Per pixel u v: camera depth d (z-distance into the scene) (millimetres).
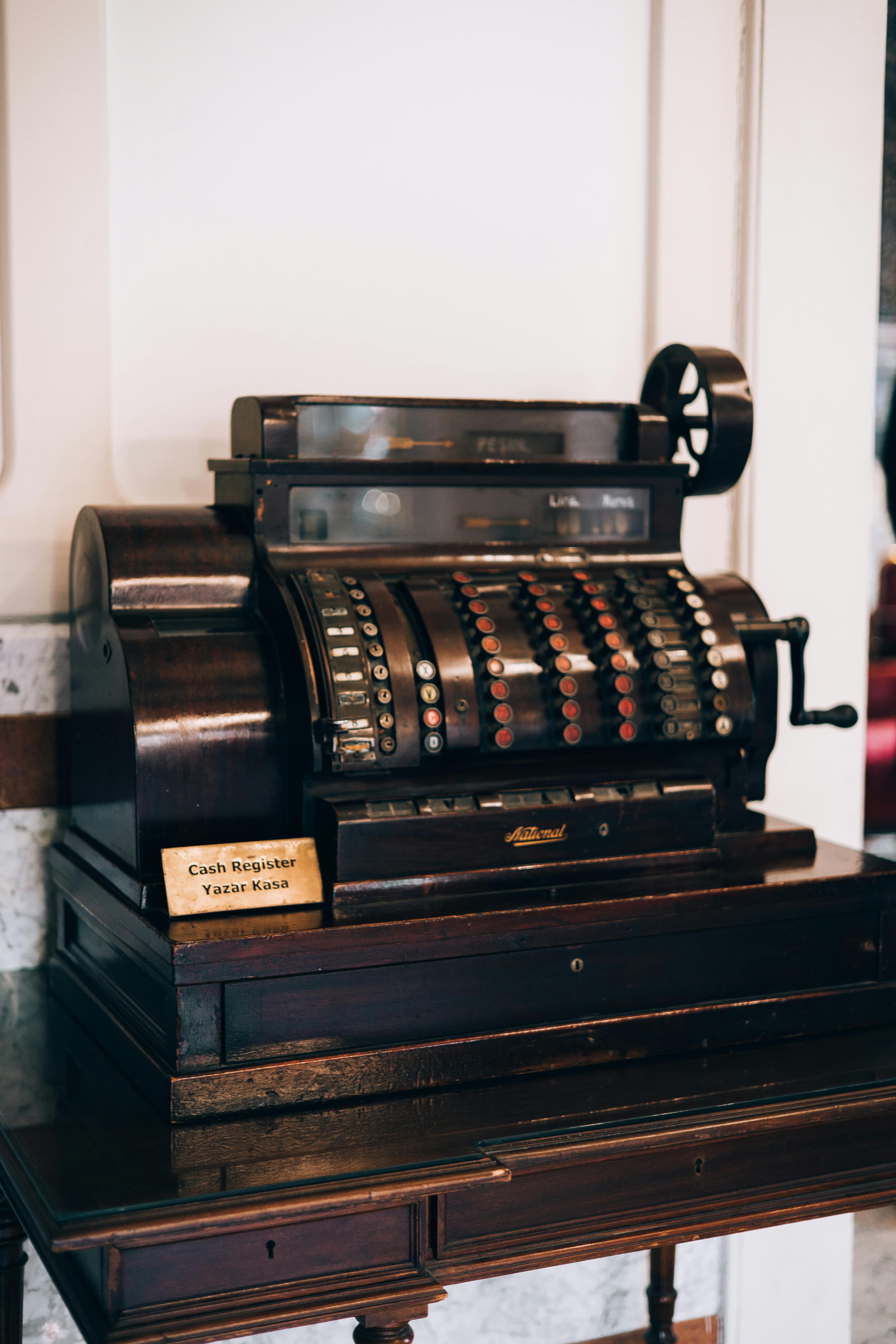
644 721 1603
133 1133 1283
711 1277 2371
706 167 2244
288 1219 1161
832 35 2287
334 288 2047
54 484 1891
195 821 1463
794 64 2262
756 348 2287
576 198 2186
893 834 2541
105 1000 1571
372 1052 1368
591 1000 1475
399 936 1375
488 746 1534
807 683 2387
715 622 1670
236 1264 1195
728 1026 1532
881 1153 1496
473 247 2127
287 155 2002
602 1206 1367
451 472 1670
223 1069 1316
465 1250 1305
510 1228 1325
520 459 1747
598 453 1809
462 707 1513
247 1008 1323
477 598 1595
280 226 2008
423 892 1467
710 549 2314
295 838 1459
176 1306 1170
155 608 1558
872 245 2352
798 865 1644
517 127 2137
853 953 1609
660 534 1803
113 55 1893
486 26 2100
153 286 1944
